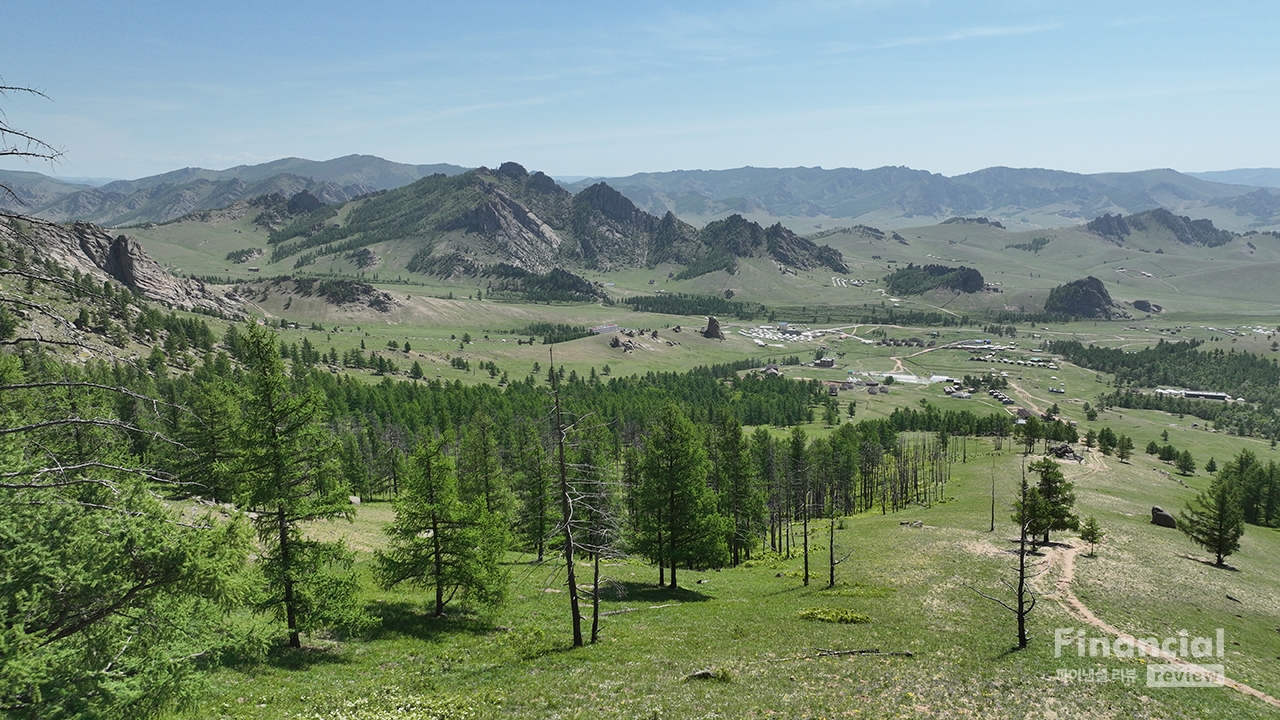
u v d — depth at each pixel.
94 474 20.69
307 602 32.31
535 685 31.33
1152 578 64.31
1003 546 75.88
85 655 18.08
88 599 18.56
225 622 23.78
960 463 160.25
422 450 42.09
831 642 41.78
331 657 33.78
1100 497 109.56
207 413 54.16
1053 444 174.38
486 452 65.81
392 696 28.67
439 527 42.66
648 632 43.16
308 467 31.98
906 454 152.62
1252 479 133.38
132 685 18.17
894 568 67.88
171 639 20.11
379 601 45.88
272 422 30.91
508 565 62.59
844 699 30.91
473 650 37.59
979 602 54.28
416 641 38.31
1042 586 59.38
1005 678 35.38
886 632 44.75
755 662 36.78
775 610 51.59
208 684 20.92
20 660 15.84
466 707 28.02
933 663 37.44
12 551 17.25
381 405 173.25
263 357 30.81
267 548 33.16
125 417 58.38
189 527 21.39
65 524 18.56
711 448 79.69
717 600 56.28
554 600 52.72
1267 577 73.88
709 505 59.38
